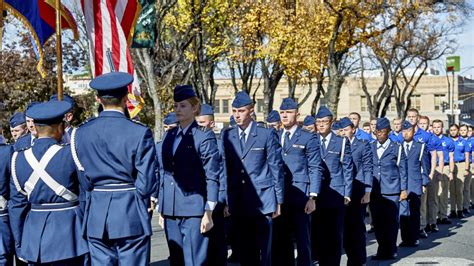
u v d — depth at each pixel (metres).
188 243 7.00
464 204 17.17
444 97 65.44
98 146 5.81
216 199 6.87
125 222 5.73
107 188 5.82
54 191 6.06
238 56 26.69
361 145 9.95
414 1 28.23
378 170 10.63
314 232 9.28
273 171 7.87
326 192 9.15
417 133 13.38
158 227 14.68
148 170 5.74
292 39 25.69
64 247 6.04
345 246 9.80
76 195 6.19
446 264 9.98
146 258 5.86
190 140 7.01
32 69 27.80
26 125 9.27
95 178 5.85
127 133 5.78
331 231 9.21
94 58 10.66
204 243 7.01
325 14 25.91
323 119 9.22
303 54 26.11
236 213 7.90
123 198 5.78
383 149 10.65
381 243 10.52
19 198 6.28
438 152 13.61
